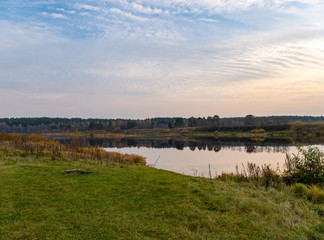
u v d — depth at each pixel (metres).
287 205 6.62
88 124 154.38
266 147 40.03
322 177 9.91
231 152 33.50
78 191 7.79
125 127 152.50
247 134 85.69
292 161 11.34
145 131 117.94
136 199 7.13
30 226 5.16
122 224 5.36
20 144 19.77
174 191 8.00
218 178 12.73
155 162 24.09
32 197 7.07
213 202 6.85
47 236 4.75
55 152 16.66
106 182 9.16
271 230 5.15
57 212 5.98
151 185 8.82
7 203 6.48
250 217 5.81
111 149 40.69
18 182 8.63
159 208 6.39
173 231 5.10
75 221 5.46
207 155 30.47
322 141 50.00
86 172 10.92
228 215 5.96
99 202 6.80
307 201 7.30
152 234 4.95
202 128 111.00
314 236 4.87
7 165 11.95
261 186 9.49
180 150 37.88
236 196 7.39
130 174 11.22
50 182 8.82
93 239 4.67
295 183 9.55
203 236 4.90
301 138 61.44
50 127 148.12
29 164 12.37
